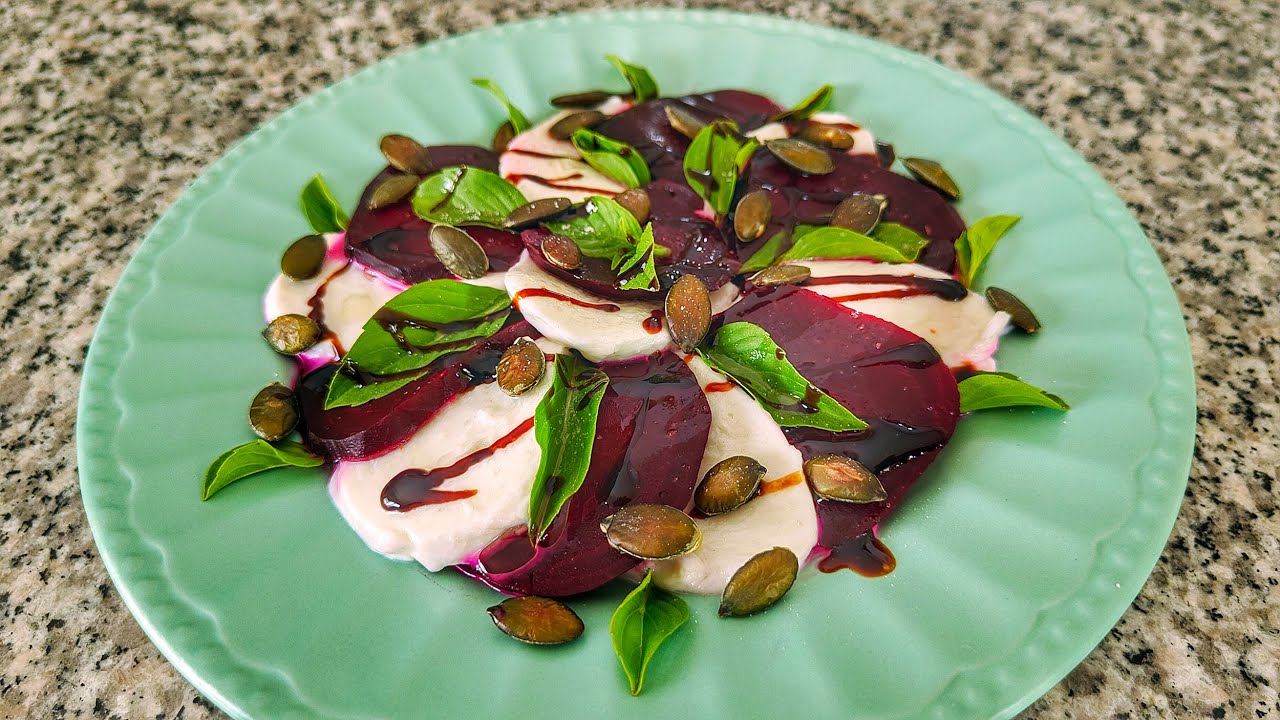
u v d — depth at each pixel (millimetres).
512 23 319
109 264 286
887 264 243
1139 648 197
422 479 204
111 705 192
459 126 299
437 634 182
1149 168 310
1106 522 189
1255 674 193
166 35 374
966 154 279
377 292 248
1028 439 207
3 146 325
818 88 305
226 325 237
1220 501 221
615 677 173
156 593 182
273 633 179
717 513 196
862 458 202
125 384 219
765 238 250
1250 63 352
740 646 177
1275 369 249
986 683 168
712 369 219
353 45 371
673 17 320
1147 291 230
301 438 217
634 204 252
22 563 215
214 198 263
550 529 188
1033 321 231
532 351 212
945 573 187
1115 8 379
